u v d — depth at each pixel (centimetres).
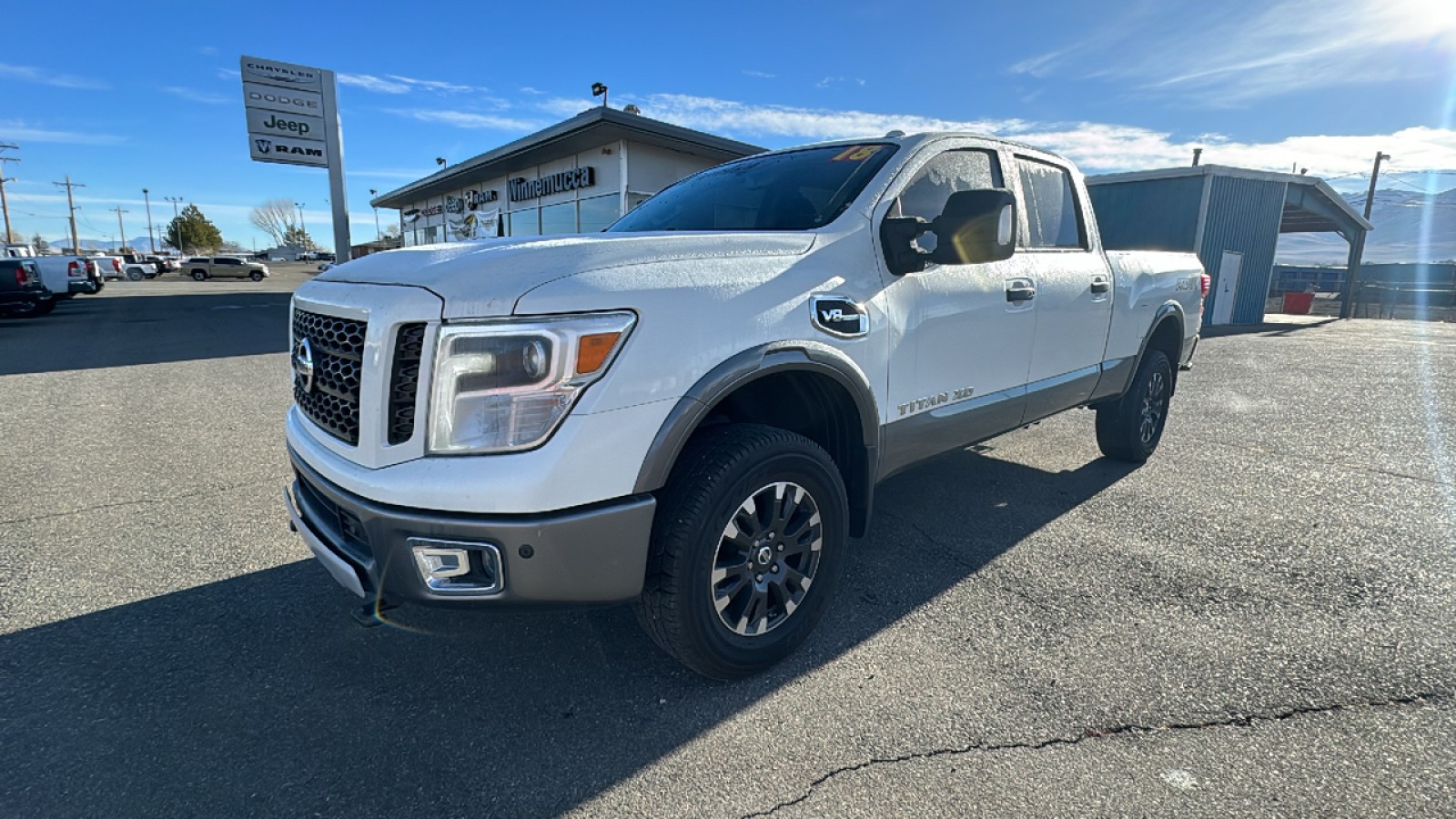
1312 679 246
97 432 593
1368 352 1263
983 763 206
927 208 311
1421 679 245
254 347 1159
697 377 212
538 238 232
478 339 191
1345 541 368
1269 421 660
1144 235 1973
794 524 252
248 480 467
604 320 197
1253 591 312
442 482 190
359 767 206
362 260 247
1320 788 195
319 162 1961
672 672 252
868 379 266
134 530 382
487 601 196
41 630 280
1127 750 211
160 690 242
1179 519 399
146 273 4812
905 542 365
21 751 212
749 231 271
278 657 262
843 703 234
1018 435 600
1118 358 442
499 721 227
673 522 217
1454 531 382
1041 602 301
